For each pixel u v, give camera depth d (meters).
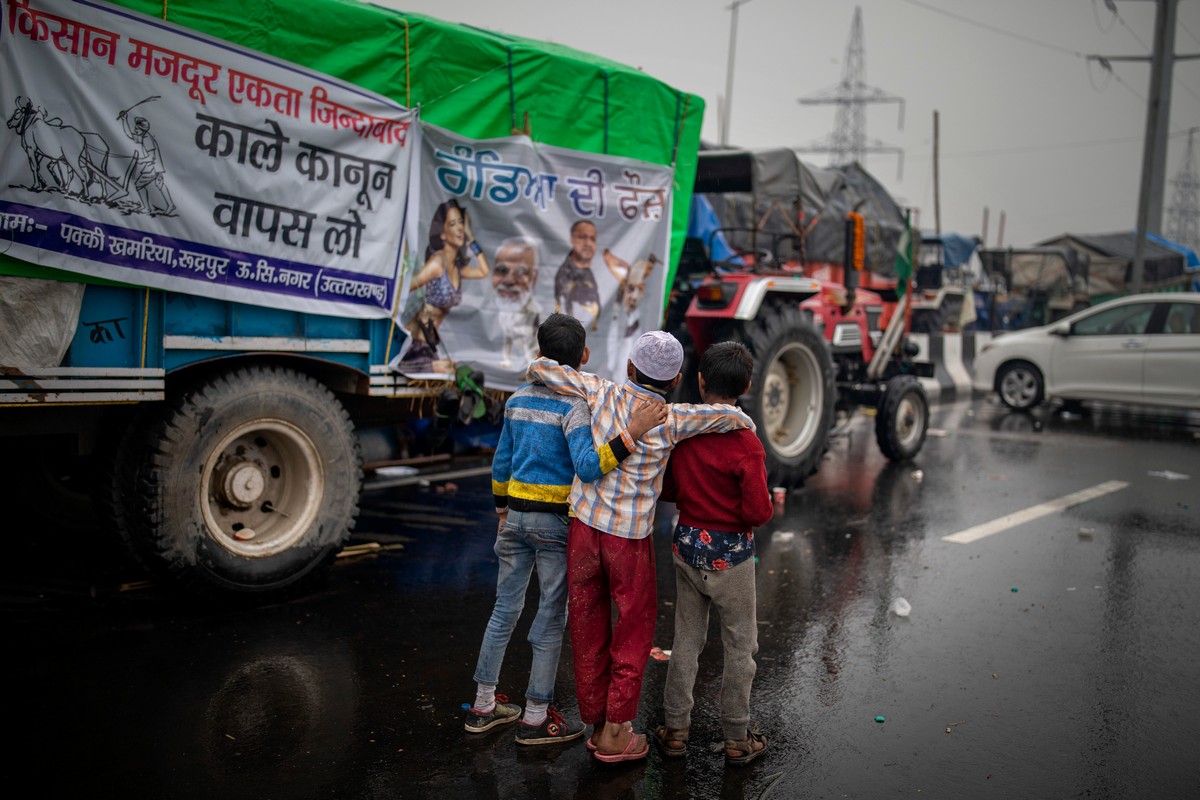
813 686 4.14
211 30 4.36
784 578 5.70
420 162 5.28
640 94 6.49
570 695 3.99
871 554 6.25
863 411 13.81
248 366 4.79
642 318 6.70
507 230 5.77
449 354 5.57
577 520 3.36
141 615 4.72
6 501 5.83
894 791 3.29
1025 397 13.81
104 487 4.49
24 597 4.93
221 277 4.48
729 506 3.32
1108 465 9.57
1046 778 3.39
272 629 4.59
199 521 4.57
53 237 3.89
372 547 5.91
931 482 8.65
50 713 3.65
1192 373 12.05
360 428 5.88
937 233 23.19
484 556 5.89
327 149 4.82
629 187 6.46
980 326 22.62
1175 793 3.30
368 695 3.90
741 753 3.44
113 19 4.02
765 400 7.86
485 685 3.59
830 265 9.41
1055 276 24.38
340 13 4.82
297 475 5.07
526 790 3.23
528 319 5.95
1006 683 4.21
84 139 3.96
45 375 3.97
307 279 4.81
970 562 6.08
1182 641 4.74
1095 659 4.50
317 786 3.20
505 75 5.64
